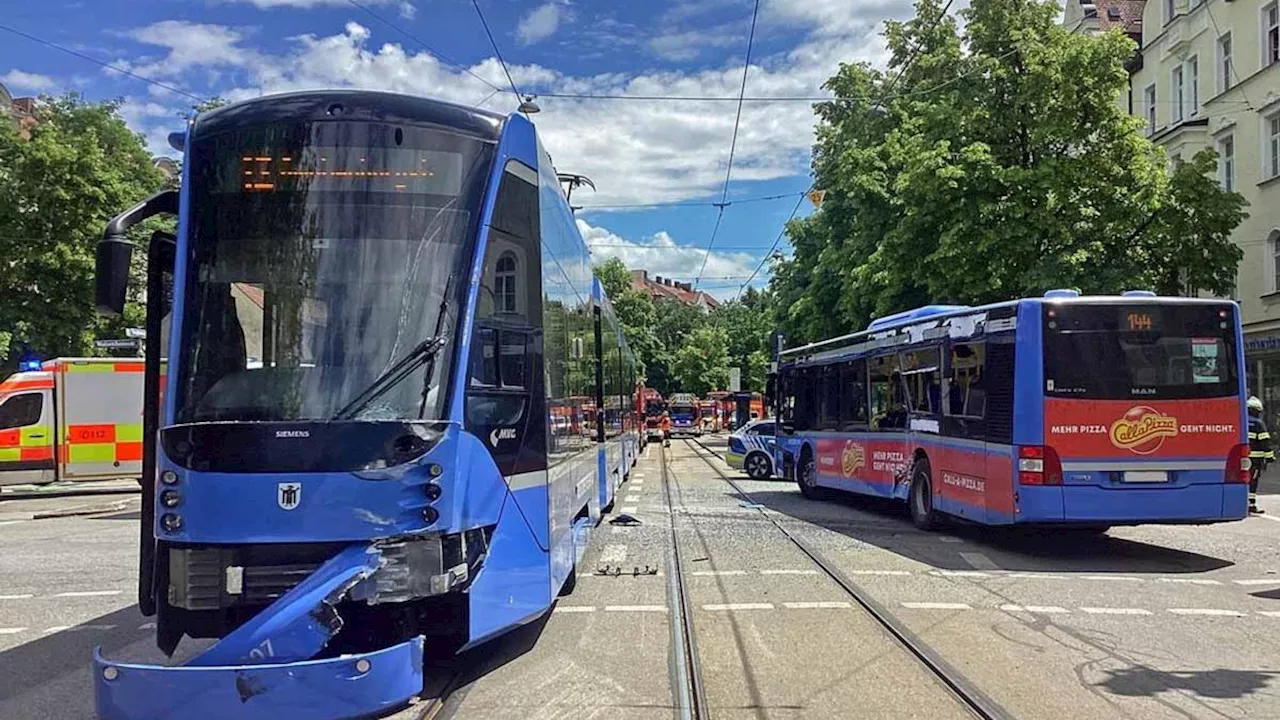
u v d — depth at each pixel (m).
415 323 6.18
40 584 10.97
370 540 5.73
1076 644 7.52
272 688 5.20
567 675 6.79
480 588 6.28
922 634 7.84
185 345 6.16
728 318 98.88
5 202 29.67
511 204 6.96
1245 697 6.16
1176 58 33.53
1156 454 11.19
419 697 6.29
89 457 23.34
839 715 5.86
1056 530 14.29
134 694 5.19
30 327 29.77
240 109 6.56
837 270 28.16
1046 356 11.23
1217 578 10.43
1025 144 22.28
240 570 5.69
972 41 22.80
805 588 9.83
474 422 6.30
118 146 33.00
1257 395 29.45
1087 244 21.36
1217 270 21.56
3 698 6.51
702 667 6.96
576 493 9.74
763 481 25.34
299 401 5.95
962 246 21.50
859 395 17.16
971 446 12.48
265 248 6.28
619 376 20.27
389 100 6.61
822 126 33.22
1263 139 28.53
